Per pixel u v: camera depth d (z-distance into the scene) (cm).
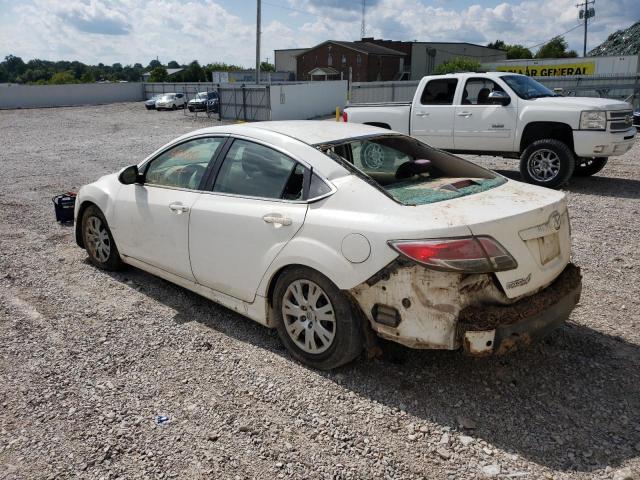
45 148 1808
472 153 1048
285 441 298
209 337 416
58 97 5322
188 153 455
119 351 396
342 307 337
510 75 1021
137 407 330
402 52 7431
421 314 309
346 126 439
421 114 1078
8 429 311
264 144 398
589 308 461
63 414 324
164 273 473
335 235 334
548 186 959
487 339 301
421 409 324
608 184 1008
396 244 308
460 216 310
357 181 348
